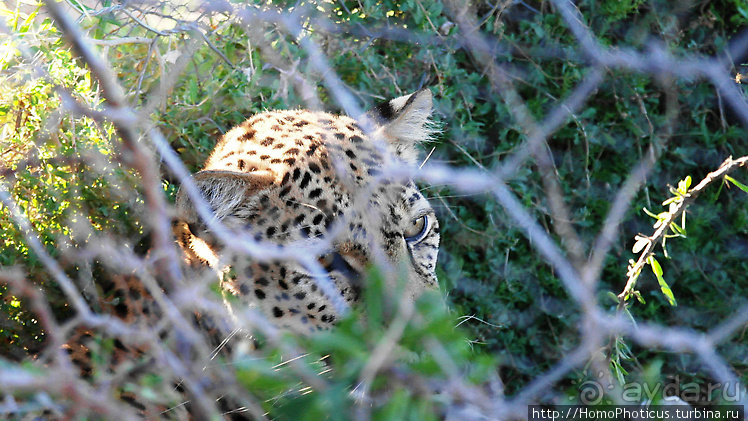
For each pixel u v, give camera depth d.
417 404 3.01
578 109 9.02
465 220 9.10
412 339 3.02
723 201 9.24
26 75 6.79
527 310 8.91
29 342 6.55
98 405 3.48
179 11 8.05
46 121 6.66
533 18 9.42
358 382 3.16
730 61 8.94
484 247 9.09
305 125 7.21
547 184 5.81
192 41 7.61
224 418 5.82
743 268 9.01
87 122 6.70
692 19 9.23
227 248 6.07
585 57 8.77
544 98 9.18
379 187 6.68
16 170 6.75
